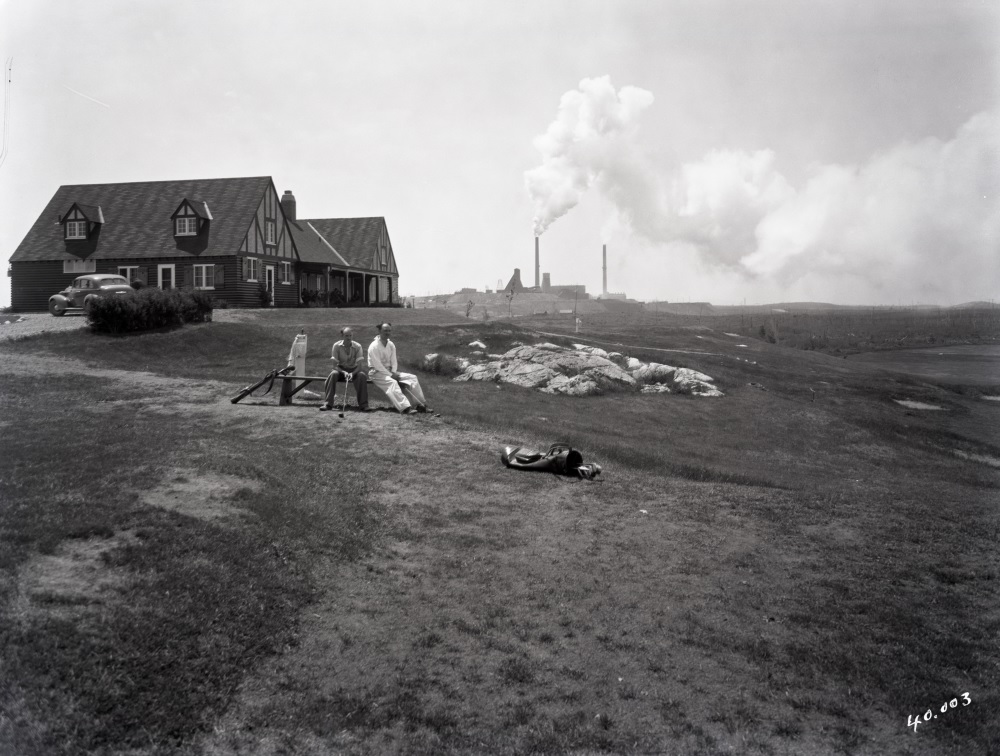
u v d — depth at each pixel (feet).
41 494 26.45
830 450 83.46
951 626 25.68
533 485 39.93
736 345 182.70
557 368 102.37
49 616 19.12
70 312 122.42
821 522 36.60
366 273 201.87
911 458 84.64
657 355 124.98
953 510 41.63
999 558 31.89
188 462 33.47
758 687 22.22
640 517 36.22
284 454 39.52
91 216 149.28
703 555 31.53
